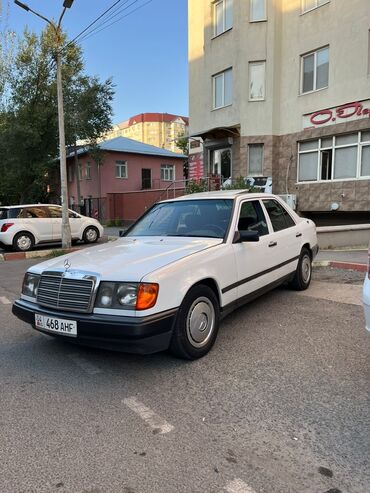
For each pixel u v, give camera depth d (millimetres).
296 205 17469
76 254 4715
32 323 4234
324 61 16547
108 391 3666
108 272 3865
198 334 4234
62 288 4012
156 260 4090
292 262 6398
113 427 3088
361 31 15094
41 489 2447
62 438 2961
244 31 18062
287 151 17922
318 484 2436
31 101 24750
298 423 3088
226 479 2496
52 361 4363
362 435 2922
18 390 3727
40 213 15383
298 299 6484
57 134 25297
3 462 2705
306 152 17344
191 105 22422
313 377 3834
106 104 27016
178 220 5449
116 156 31641
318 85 16812
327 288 7168
